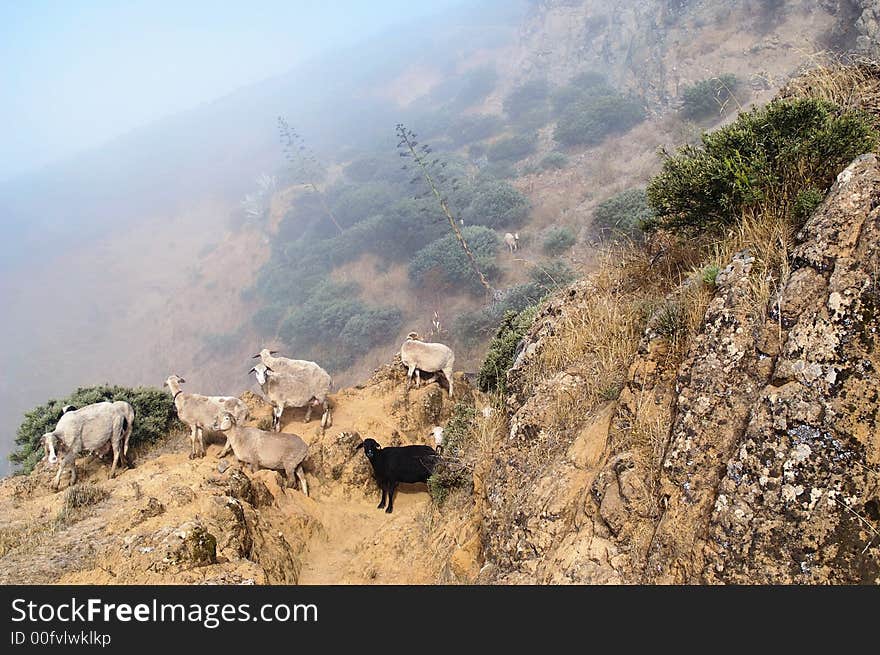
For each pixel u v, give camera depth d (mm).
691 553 3500
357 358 44188
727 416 3658
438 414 12172
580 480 4660
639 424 4309
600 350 5516
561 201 47219
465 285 42000
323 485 9977
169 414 12430
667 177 5375
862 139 4348
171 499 7168
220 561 6105
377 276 54094
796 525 3156
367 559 7664
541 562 4480
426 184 61594
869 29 30219
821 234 3619
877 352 3174
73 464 9195
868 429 3092
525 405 5793
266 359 10484
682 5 57375
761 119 4891
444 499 7766
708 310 4078
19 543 6969
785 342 3543
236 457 9328
